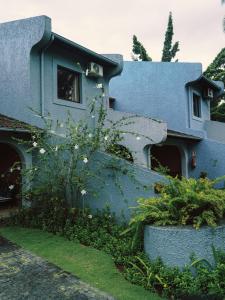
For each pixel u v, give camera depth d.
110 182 8.52
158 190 7.57
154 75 17.08
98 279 5.46
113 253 6.44
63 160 8.85
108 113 11.80
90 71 12.21
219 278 5.20
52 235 7.62
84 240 7.16
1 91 10.99
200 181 6.67
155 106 16.95
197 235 5.57
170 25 31.62
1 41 11.02
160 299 4.93
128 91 17.61
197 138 15.11
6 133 9.25
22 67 10.50
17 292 4.95
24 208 8.97
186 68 16.27
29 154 9.81
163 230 5.69
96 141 8.74
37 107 10.51
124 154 9.84
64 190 8.59
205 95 18.30
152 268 5.52
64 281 5.34
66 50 11.55
